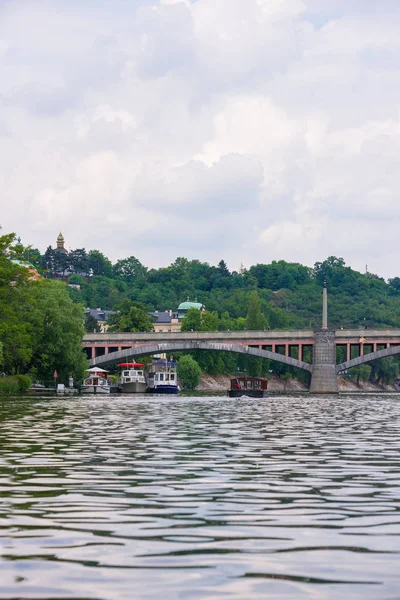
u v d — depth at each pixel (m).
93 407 67.56
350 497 18.66
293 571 12.27
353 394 154.50
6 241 99.75
